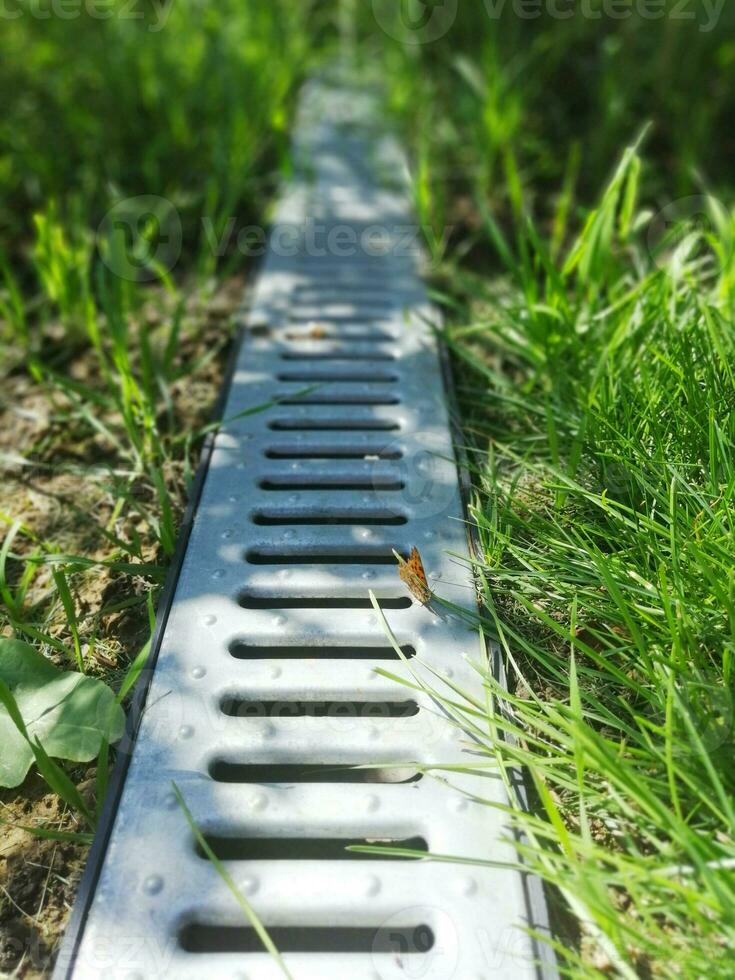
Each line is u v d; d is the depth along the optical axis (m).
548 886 0.26
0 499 0.43
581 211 0.50
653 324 0.43
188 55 0.78
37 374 0.48
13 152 0.68
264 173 0.72
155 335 0.55
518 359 0.49
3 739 0.30
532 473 0.39
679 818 0.24
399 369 0.48
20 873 0.27
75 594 0.37
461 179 0.70
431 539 0.36
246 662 0.31
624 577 0.32
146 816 0.26
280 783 0.27
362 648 0.32
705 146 0.70
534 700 0.29
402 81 0.79
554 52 0.75
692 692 0.27
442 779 0.27
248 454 0.41
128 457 0.44
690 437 0.35
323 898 0.25
